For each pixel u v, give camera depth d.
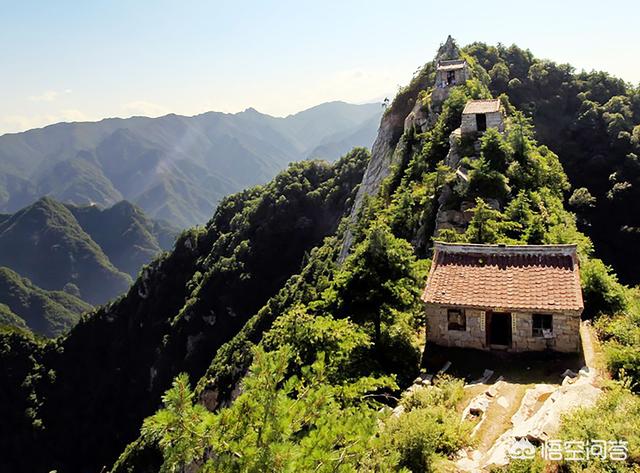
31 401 126.56
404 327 26.34
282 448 9.65
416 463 15.23
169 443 10.32
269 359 11.71
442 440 16.41
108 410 129.62
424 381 22.62
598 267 29.36
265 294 123.81
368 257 26.22
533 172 47.75
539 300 23.36
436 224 44.53
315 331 23.08
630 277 72.31
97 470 118.69
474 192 42.88
